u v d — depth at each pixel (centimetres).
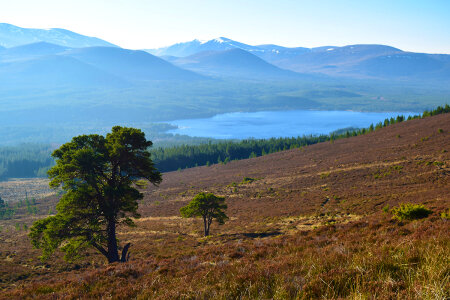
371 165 8819
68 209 2222
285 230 3566
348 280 475
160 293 700
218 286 630
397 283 433
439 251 546
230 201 8269
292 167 12412
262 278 607
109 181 2339
